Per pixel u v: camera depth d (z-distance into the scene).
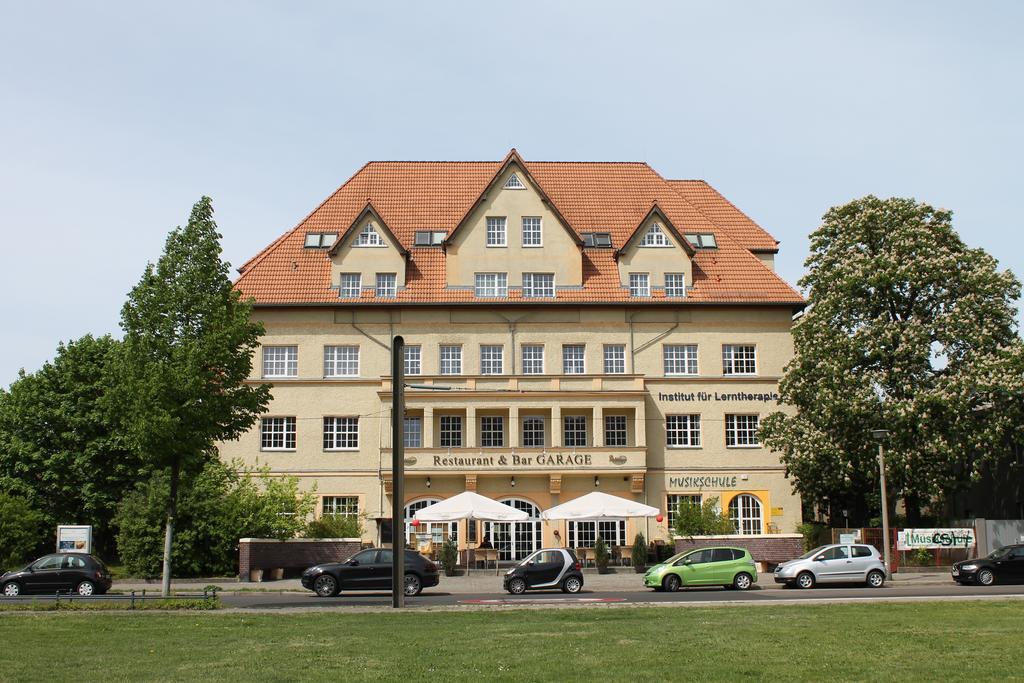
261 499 50.66
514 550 57.03
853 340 53.72
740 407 59.47
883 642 22.11
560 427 57.28
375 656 20.73
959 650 20.89
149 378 34.22
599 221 64.50
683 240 60.94
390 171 68.06
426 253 62.00
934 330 52.94
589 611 29.64
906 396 52.72
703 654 20.52
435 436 58.09
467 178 67.81
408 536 56.81
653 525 57.88
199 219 36.50
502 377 57.75
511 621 26.91
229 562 48.62
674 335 60.16
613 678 17.84
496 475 56.91
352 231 60.34
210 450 37.84
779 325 60.62
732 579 40.78
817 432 53.78
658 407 59.25
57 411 60.59
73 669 19.58
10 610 30.52
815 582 41.09
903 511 69.75
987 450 52.06
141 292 35.28
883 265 54.00
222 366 35.69
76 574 38.44
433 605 32.75
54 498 61.00
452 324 59.75
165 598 32.75
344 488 57.81
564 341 59.88
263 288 59.75
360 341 59.47
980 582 41.53
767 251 66.56
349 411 58.53
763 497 58.78
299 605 33.22
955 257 53.72
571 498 57.41
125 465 61.28
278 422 58.62
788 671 18.52
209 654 21.33
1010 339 53.44
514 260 60.41
